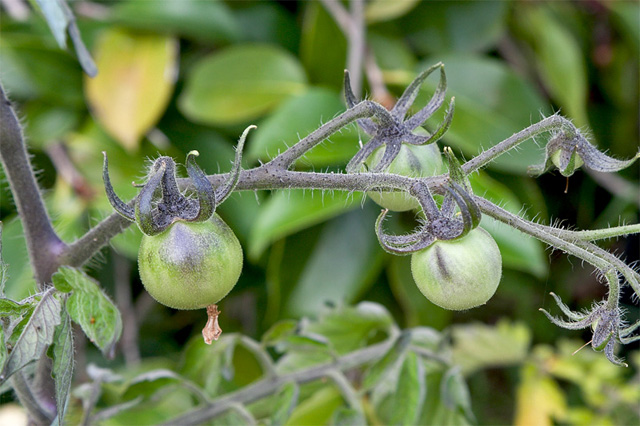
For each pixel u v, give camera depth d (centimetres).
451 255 42
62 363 41
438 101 44
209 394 53
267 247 65
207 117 62
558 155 43
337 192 56
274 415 50
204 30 64
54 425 41
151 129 66
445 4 68
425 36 69
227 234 42
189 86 62
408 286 63
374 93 62
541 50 70
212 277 41
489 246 43
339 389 53
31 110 65
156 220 41
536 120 63
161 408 57
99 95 61
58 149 64
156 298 42
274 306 61
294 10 74
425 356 53
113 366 70
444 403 52
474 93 63
